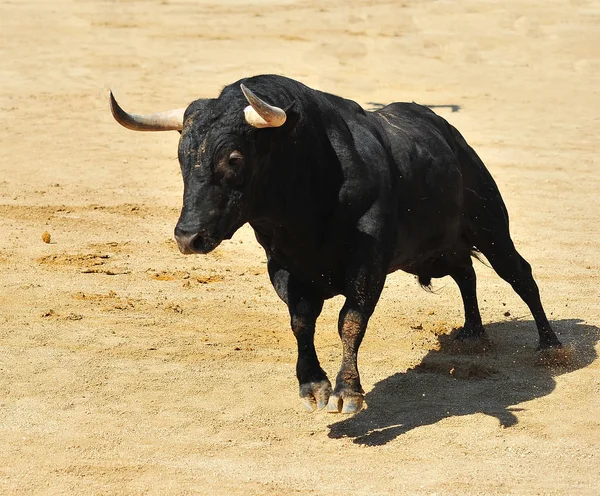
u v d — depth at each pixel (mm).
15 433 21906
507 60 84250
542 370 26250
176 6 105188
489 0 107938
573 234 41031
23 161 51406
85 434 21922
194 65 80312
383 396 24234
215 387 24516
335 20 97625
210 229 19875
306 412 23250
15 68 78000
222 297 31578
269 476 20109
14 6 105312
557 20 99500
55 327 28062
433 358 26922
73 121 61844
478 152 56062
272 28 94125
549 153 56219
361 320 21484
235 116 20125
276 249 22250
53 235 37906
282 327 29016
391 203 22422
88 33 92188
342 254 21891
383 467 20500
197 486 19656
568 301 32438
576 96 72500
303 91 21672
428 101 69688
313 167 21312
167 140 58031
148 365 25719
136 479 19953
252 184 20500
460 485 19703
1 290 31000
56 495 19219
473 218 26578
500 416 23062
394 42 89188
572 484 19859
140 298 31047
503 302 32312
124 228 39562
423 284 27812
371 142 22484
